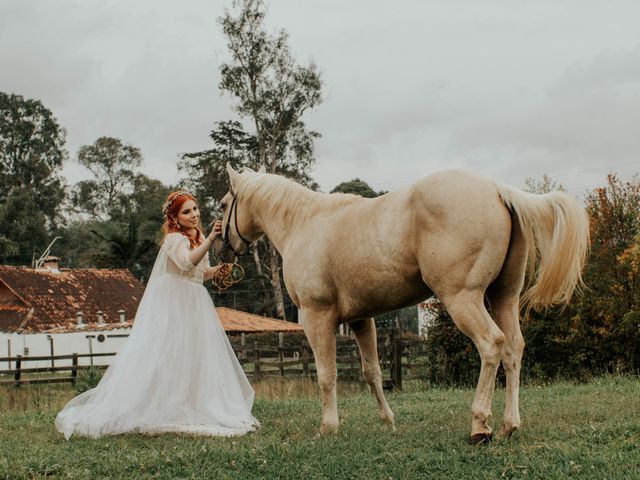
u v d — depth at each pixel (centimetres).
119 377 696
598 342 1309
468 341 1440
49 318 3747
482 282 520
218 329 743
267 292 4612
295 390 1448
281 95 3581
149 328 708
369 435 612
